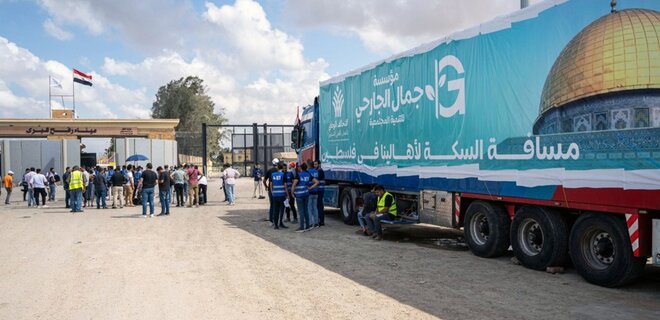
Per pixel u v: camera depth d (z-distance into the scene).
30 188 23.55
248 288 7.26
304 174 13.34
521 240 8.40
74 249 10.95
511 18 8.09
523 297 6.56
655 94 6.06
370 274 8.05
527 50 7.77
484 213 8.98
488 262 8.85
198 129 74.69
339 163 14.77
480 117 8.77
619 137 6.39
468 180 9.12
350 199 14.37
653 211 6.25
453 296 6.66
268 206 21.53
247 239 12.00
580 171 6.92
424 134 10.41
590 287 7.02
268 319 5.81
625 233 6.54
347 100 14.16
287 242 11.45
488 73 8.57
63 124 46.38
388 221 11.60
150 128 47.97
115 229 14.30
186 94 76.75
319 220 14.52
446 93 9.67
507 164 8.21
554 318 5.67
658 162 5.96
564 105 7.13
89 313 6.17
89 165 47.00
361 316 5.86
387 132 11.88
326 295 6.81
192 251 10.44
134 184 23.22
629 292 6.74
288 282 7.59
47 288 7.48
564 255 7.77
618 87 6.41
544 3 7.46
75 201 20.22
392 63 11.63
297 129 18.95
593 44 6.71
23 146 42.88
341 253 9.96
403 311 6.02
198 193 21.81
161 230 13.93
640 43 6.22
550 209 7.82
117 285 7.58
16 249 11.10
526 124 7.82
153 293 7.07
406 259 9.24
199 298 6.77
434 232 12.89
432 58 10.09
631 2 6.32
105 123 46.78
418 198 10.77
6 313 6.23
